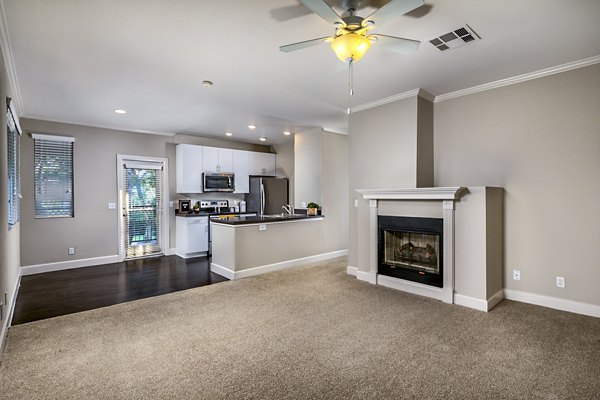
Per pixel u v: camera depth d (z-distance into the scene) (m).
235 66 3.14
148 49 2.77
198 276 4.72
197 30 2.46
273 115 5.00
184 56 2.91
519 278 3.50
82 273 4.93
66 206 5.26
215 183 6.68
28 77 3.36
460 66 3.17
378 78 3.49
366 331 2.79
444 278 3.54
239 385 2.02
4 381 2.06
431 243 3.80
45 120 5.07
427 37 2.58
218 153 6.77
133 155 5.98
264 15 2.26
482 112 3.73
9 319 2.96
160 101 4.25
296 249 5.35
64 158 5.25
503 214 3.59
